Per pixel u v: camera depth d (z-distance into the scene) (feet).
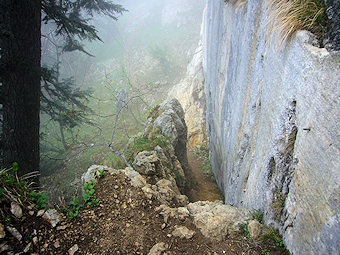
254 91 14.05
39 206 9.80
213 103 34.01
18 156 16.53
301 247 7.52
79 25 20.61
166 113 27.40
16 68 15.42
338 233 5.65
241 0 18.81
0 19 14.49
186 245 9.96
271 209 9.99
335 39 6.95
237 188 17.04
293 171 8.86
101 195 12.01
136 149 23.68
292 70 8.79
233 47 20.10
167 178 18.94
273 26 10.50
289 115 9.02
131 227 10.57
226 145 23.65
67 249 9.06
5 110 15.85
